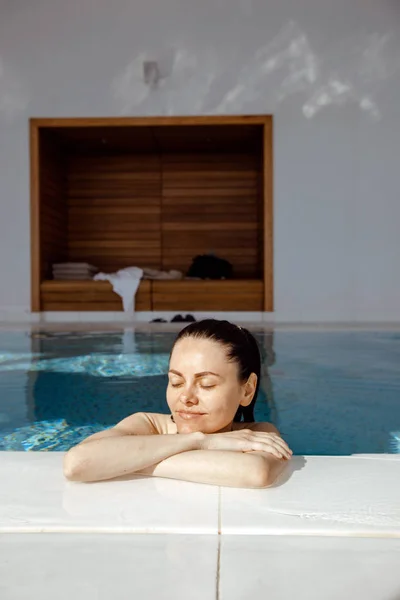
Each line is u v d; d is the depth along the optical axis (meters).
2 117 7.09
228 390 1.34
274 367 3.59
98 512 1.03
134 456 1.19
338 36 7.01
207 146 8.23
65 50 7.04
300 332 5.54
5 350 4.24
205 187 8.78
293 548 0.89
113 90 7.05
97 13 7.01
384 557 0.86
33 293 7.09
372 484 1.17
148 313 7.03
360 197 7.08
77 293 7.08
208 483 1.17
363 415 2.42
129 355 3.98
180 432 1.37
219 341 1.35
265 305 7.09
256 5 6.99
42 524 0.98
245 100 7.04
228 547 0.89
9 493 1.12
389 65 7.01
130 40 7.02
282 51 7.02
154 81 7.02
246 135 7.66
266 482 1.13
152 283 7.08
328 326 6.12
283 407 2.57
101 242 8.80
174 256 8.81
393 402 2.65
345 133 7.05
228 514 1.02
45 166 7.44
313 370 3.49
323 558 0.86
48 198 7.62
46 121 7.08
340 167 7.07
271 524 0.98
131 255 8.83
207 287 7.08
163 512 1.03
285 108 7.04
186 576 0.81
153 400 2.69
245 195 8.76
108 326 5.95
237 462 1.15
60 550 0.89
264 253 7.17
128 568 0.83
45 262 7.44
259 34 7.01
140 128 7.24
